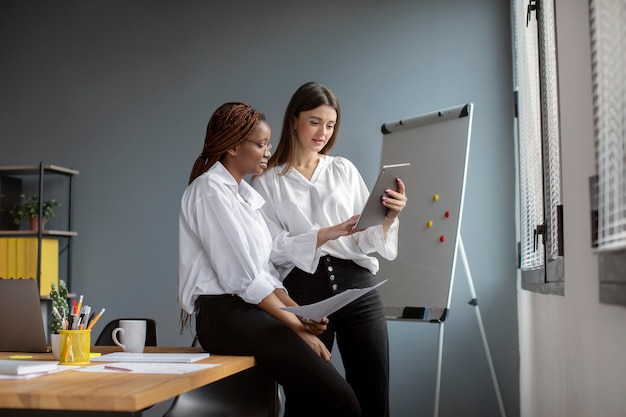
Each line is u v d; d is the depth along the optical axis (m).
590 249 1.55
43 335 2.26
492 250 4.21
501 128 4.25
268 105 4.62
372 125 4.43
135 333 2.16
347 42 4.52
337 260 2.71
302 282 2.70
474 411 4.16
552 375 2.50
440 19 4.39
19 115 4.97
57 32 4.96
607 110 1.32
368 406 2.75
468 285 4.21
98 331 4.71
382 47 4.46
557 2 1.96
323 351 2.12
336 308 2.02
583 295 1.71
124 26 4.88
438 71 4.36
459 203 3.75
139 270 4.71
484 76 4.30
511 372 4.13
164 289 4.66
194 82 4.75
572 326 1.92
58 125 4.91
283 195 2.78
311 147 2.77
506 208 4.21
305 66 4.58
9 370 1.47
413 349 4.27
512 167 4.22
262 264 2.16
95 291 4.75
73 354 1.80
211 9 4.76
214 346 2.09
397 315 3.83
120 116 4.83
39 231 4.46
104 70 4.88
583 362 1.76
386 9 4.48
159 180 4.74
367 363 2.73
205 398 2.32
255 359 2.04
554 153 2.30
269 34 4.66
